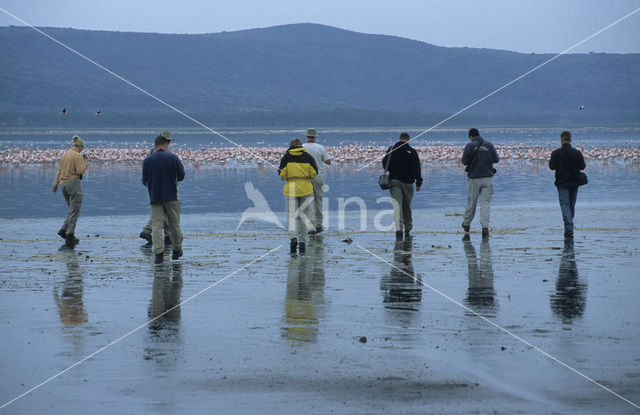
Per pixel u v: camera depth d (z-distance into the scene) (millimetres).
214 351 11539
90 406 9258
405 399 9359
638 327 12727
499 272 18219
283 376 10281
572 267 18812
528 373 10344
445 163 75812
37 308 14609
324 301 15094
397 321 13359
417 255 21234
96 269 19234
